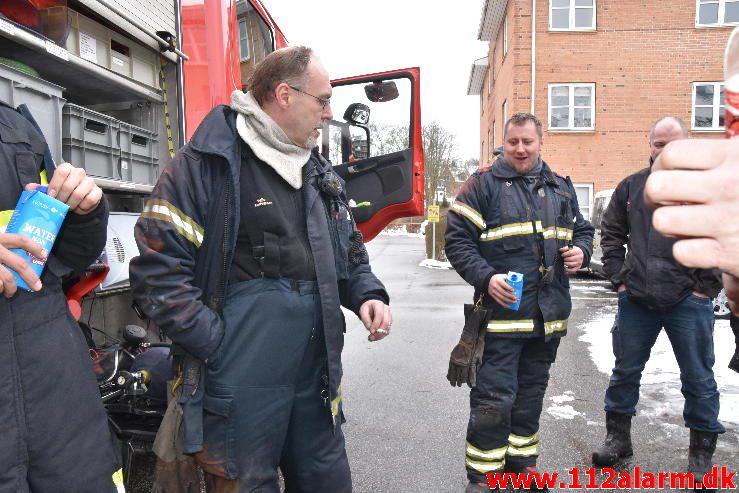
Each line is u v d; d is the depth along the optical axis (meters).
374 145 4.53
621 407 3.13
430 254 16.03
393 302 8.82
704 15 14.88
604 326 6.64
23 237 1.28
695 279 2.82
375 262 16.00
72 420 1.43
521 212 2.67
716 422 2.91
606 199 10.16
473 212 2.73
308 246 1.78
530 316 2.63
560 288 2.73
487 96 23.34
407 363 5.27
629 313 3.10
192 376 1.65
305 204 1.78
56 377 1.41
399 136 4.46
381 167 4.36
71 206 1.43
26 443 1.34
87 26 2.36
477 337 2.62
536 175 2.78
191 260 1.67
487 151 23.50
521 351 2.78
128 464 2.57
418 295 9.58
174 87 2.97
